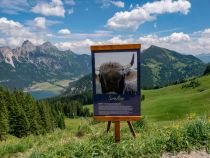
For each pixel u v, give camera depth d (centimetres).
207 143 254
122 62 261
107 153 239
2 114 2153
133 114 263
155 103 3716
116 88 264
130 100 262
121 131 403
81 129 420
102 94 266
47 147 272
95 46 264
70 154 233
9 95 2439
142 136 299
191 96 3734
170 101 3622
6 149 315
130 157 236
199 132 266
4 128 2105
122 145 245
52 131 509
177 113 2825
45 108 2919
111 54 262
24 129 2275
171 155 240
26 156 259
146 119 438
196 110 2814
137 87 260
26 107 2570
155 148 245
